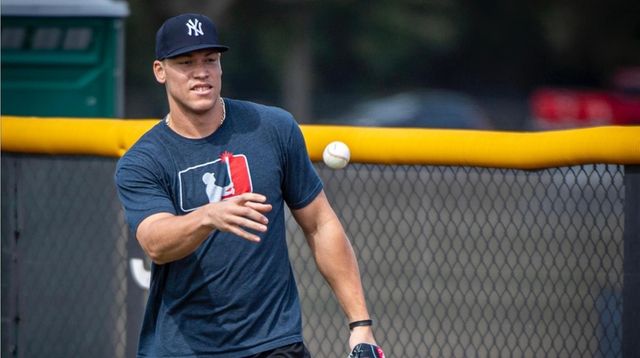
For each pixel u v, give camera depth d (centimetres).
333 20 14662
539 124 12262
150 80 13638
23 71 2552
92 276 2117
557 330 1950
